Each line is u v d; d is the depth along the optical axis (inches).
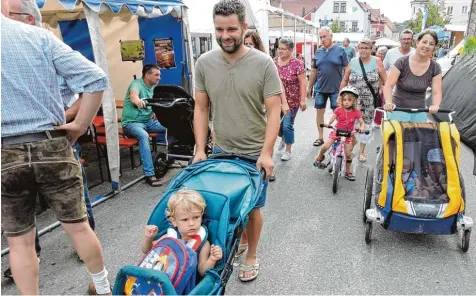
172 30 265.7
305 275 127.0
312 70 274.7
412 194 137.6
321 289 119.8
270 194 194.9
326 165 212.5
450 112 150.9
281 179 215.5
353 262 134.0
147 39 273.0
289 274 127.6
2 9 91.6
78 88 91.0
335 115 205.5
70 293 120.0
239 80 106.4
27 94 84.5
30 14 103.6
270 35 693.3
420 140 145.2
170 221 95.9
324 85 265.0
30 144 85.6
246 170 102.0
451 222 131.5
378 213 140.1
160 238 91.6
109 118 187.6
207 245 89.9
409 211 132.4
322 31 259.4
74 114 103.6
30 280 94.1
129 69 278.8
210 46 486.9
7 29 83.0
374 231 154.8
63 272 130.8
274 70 106.0
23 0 101.3
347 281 123.7
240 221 91.3
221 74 108.1
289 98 234.8
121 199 192.7
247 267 123.9
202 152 114.0
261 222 118.9
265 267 131.4
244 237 131.5
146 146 210.7
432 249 141.5
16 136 84.5
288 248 143.3
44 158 87.2
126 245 147.4
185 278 81.5
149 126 229.3
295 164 241.0
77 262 136.7
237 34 98.8
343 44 478.0
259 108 111.1
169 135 217.5
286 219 166.7
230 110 110.5
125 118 219.1
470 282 122.6
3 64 81.3
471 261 133.8
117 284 79.5
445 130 142.9
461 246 139.8
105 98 184.7
